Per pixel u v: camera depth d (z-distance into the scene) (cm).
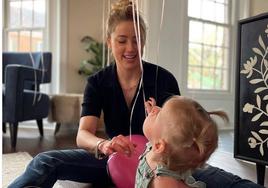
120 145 90
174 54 277
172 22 271
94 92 122
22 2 372
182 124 72
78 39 368
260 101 136
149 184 76
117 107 123
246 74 142
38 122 294
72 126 340
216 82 386
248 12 251
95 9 370
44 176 107
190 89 355
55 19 364
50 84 365
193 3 357
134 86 121
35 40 372
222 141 270
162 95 119
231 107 385
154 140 77
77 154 121
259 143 137
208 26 374
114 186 130
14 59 330
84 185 133
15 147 234
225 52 389
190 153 73
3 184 136
